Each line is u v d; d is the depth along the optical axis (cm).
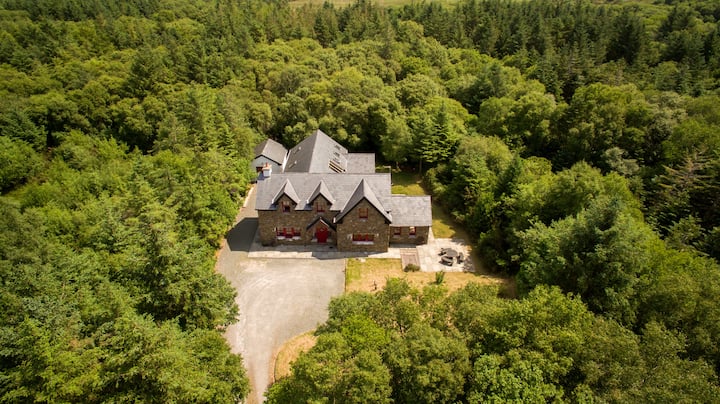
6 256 3959
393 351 2111
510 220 4825
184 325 2959
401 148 6919
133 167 4891
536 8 11706
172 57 8631
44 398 2216
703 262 3391
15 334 2564
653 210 4991
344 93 7594
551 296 2417
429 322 2409
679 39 8944
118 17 11125
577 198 4272
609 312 2930
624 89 7194
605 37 9794
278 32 10406
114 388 2361
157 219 3519
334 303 2747
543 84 8738
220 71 8356
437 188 6150
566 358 2042
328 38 10450
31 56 9225
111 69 8888
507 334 2164
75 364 2269
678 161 5591
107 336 2442
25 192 6062
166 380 2244
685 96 6844
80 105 8106
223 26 9906
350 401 1928
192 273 2947
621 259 3039
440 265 4784
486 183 5509
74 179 6147
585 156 6394
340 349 2156
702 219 4894
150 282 2855
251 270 4688
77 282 3166
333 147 6400
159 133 6625
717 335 2452
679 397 1825
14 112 7662
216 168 5338
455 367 2047
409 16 11762
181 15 11688
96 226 4331
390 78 8681
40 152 7881
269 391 2458
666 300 2784
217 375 2612
